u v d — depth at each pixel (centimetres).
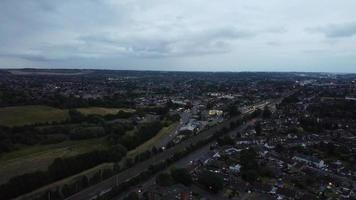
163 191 17625
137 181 19225
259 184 19100
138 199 16688
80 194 18250
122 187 18175
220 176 19800
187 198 16900
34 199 17538
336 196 17838
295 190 18462
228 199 17300
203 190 18325
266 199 17312
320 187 19038
